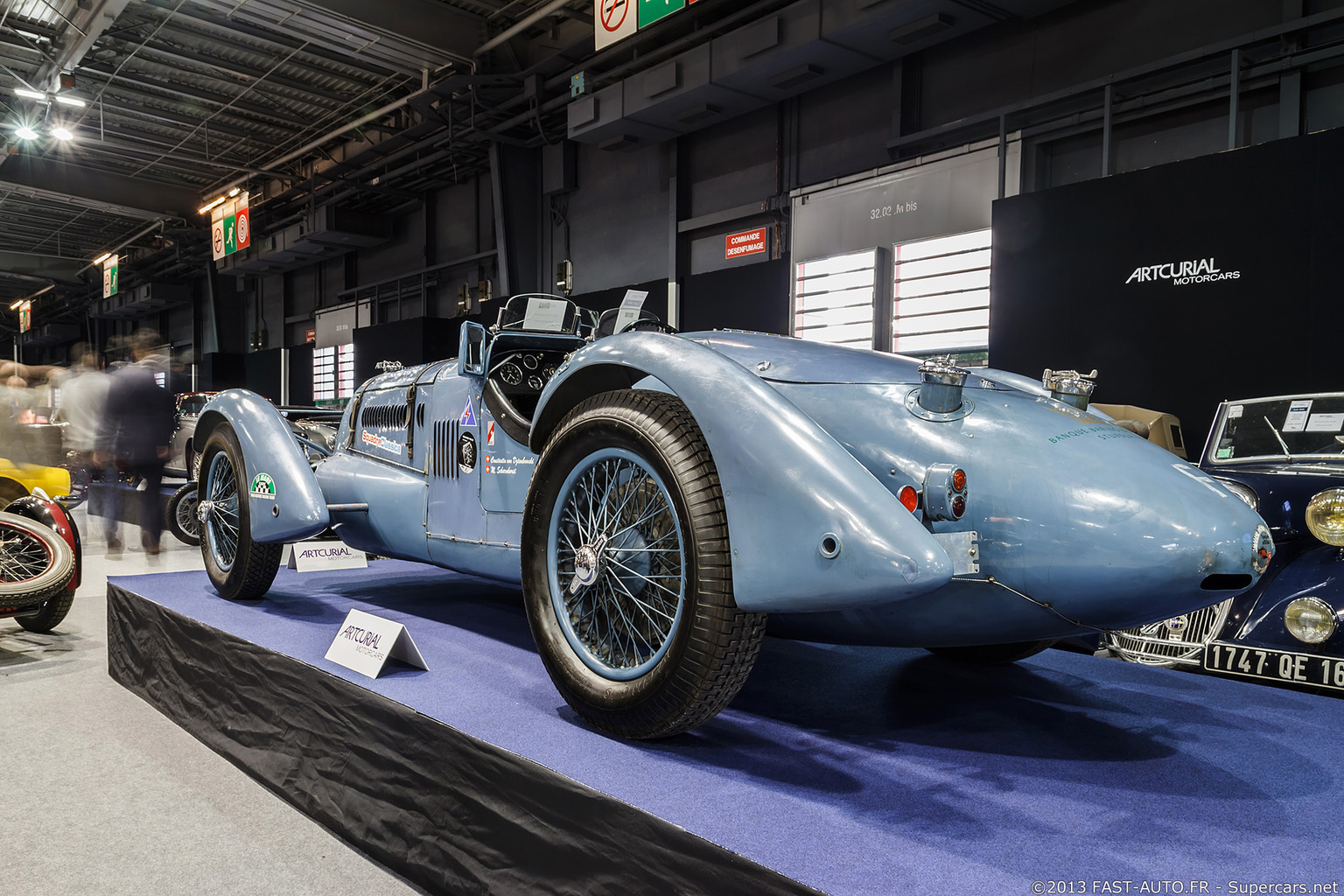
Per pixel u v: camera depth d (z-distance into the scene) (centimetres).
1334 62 545
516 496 210
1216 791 123
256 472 260
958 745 143
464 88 1098
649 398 153
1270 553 134
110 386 575
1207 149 608
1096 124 655
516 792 135
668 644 139
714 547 135
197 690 240
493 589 302
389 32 984
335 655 193
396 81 1200
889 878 97
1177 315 495
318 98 1277
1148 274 507
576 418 162
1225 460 311
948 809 116
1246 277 467
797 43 737
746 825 110
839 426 152
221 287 1934
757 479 132
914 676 190
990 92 726
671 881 110
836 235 789
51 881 159
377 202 1453
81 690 288
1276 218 455
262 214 1642
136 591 292
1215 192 477
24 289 2627
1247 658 232
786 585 126
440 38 1023
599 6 721
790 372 165
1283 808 117
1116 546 129
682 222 988
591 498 161
